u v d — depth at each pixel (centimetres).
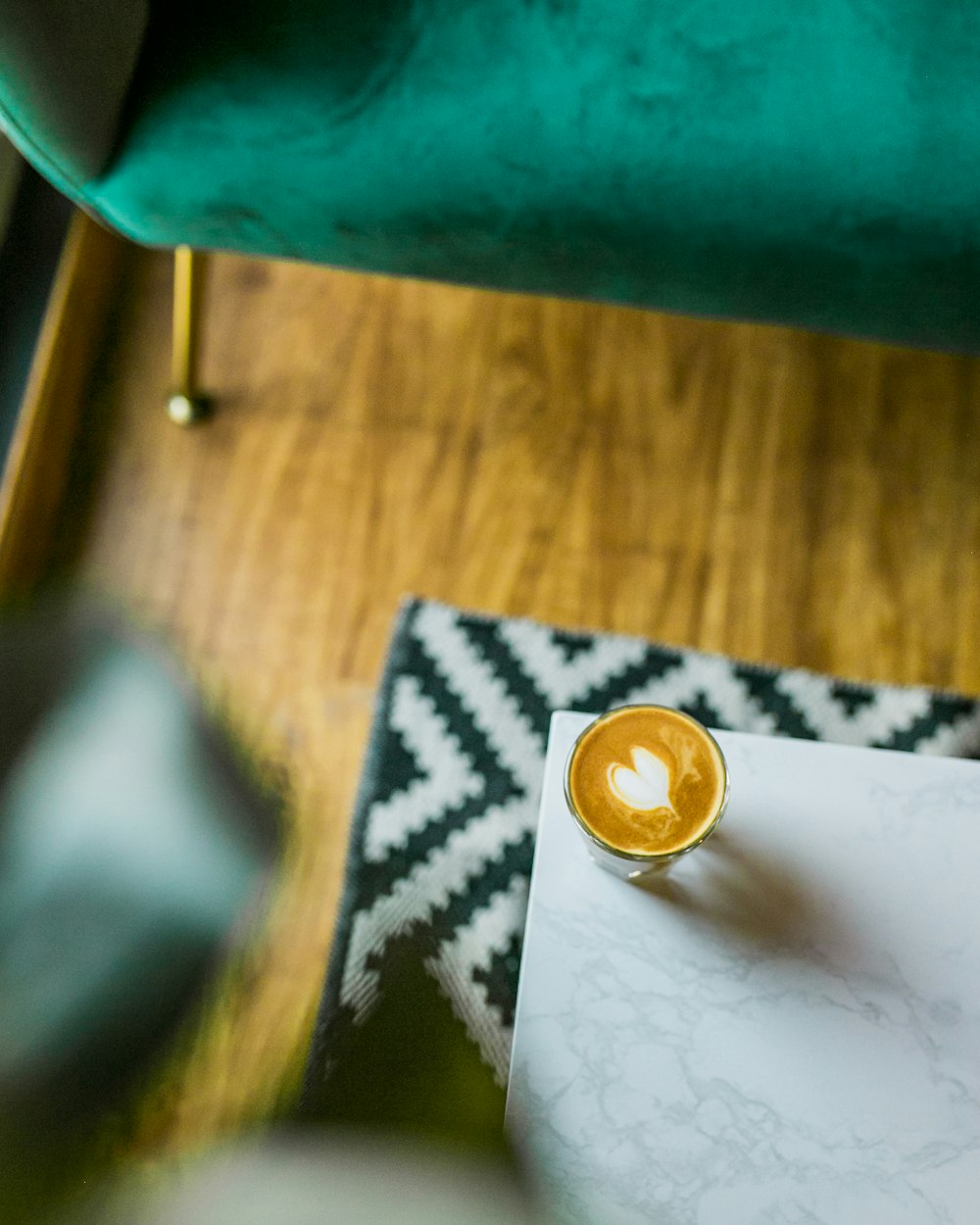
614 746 99
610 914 100
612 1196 95
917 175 109
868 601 140
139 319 150
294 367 148
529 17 111
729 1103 96
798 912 100
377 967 127
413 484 144
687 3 111
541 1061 97
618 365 147
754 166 110
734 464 144
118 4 106
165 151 112
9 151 144
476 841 131
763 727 135
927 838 102
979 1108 96
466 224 114
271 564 142
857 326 119
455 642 138
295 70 110
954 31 110
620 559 141
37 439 140
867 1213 94
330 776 135
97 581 141
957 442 144
